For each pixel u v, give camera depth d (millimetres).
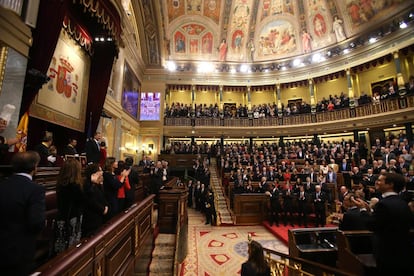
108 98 10594
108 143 10930
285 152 14070
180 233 5145
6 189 1612
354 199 4242
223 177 12297
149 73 18734
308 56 18438
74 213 2260
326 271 2268
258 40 20156
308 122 17172
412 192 5723
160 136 17906
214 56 20359
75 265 1582
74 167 2312
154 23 17078
